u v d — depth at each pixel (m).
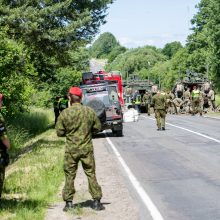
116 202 8.93
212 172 11.62
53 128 28.73
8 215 7.92
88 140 8.21
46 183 10.53
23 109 22.38
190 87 42.44
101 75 34.28
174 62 126.50
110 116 21.39
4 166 8.05
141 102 42.72
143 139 20.03
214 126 25.08
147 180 11.00
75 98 8.23
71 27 28.55
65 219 7.80
